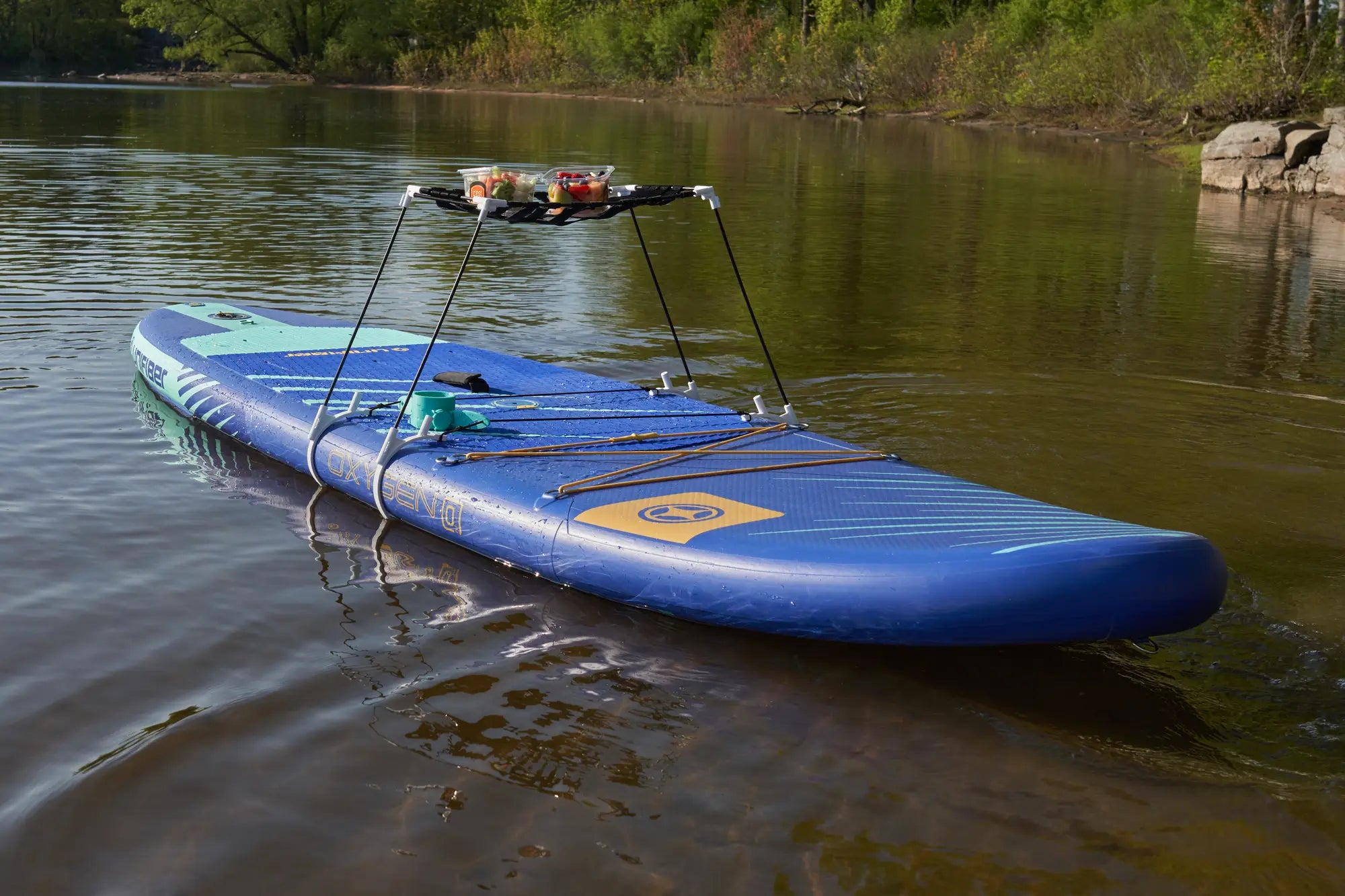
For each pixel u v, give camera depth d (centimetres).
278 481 488
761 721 322
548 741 309
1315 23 2462
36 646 344
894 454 481
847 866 264
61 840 265
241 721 311
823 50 4116
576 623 375
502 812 279
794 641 368
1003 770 301
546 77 5247
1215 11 2670
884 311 841
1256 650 362
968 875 262
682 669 349
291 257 979
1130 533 352
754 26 4559
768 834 274
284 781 288
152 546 418
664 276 953
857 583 346
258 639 355
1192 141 2441
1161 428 574
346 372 568
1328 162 1599
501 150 2108
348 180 1557
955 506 397
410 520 446
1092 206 1478
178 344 604
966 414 591
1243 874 263
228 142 2097
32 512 439
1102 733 319
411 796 284
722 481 426
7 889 250
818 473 435
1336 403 624
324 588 392
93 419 548
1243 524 456
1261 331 789
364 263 965
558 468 441
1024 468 513
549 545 397
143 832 269
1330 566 420
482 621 374
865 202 1488
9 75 5762
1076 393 634
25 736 301
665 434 480
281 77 5706
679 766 300
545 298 852
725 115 3547
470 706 324
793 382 642
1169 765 304
